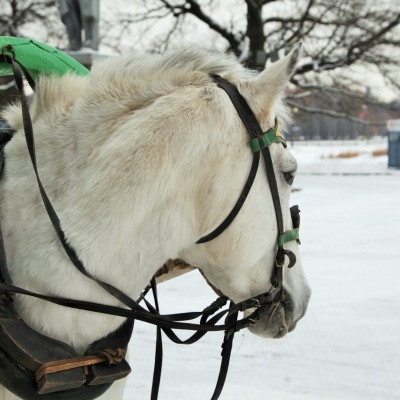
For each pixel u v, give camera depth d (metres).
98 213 1.82
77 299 1.81
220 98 1.92
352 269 7.09
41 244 1.82
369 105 23.34
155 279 2.49
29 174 1.92
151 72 2.00
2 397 1.83
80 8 10.59
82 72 2.47
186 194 1.90
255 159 1.95
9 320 1.74
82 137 1.92
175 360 4.73
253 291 2.14
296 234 2.16
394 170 24.19
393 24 19.91
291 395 4.09
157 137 1.86
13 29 23.75
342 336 5.06
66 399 1.83
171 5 20.30
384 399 4.02
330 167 26.30
